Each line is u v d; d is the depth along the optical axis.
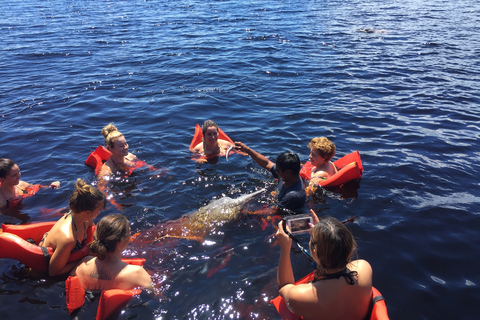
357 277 2.64
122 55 12.88
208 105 8.40
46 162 5.93
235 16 20.98
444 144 6.35
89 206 3.57
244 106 8.37
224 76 10.53
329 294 2.62
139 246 3.90
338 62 11.87
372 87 9.55
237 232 4.12
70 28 17.91
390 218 4.36
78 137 6.86
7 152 6.27
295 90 9.43
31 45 14.31
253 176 5.45
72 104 8.49
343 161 5.67
